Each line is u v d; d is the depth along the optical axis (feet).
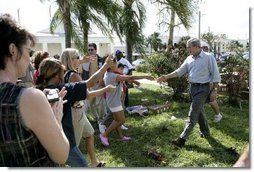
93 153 12.84
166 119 22.47
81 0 34.99
